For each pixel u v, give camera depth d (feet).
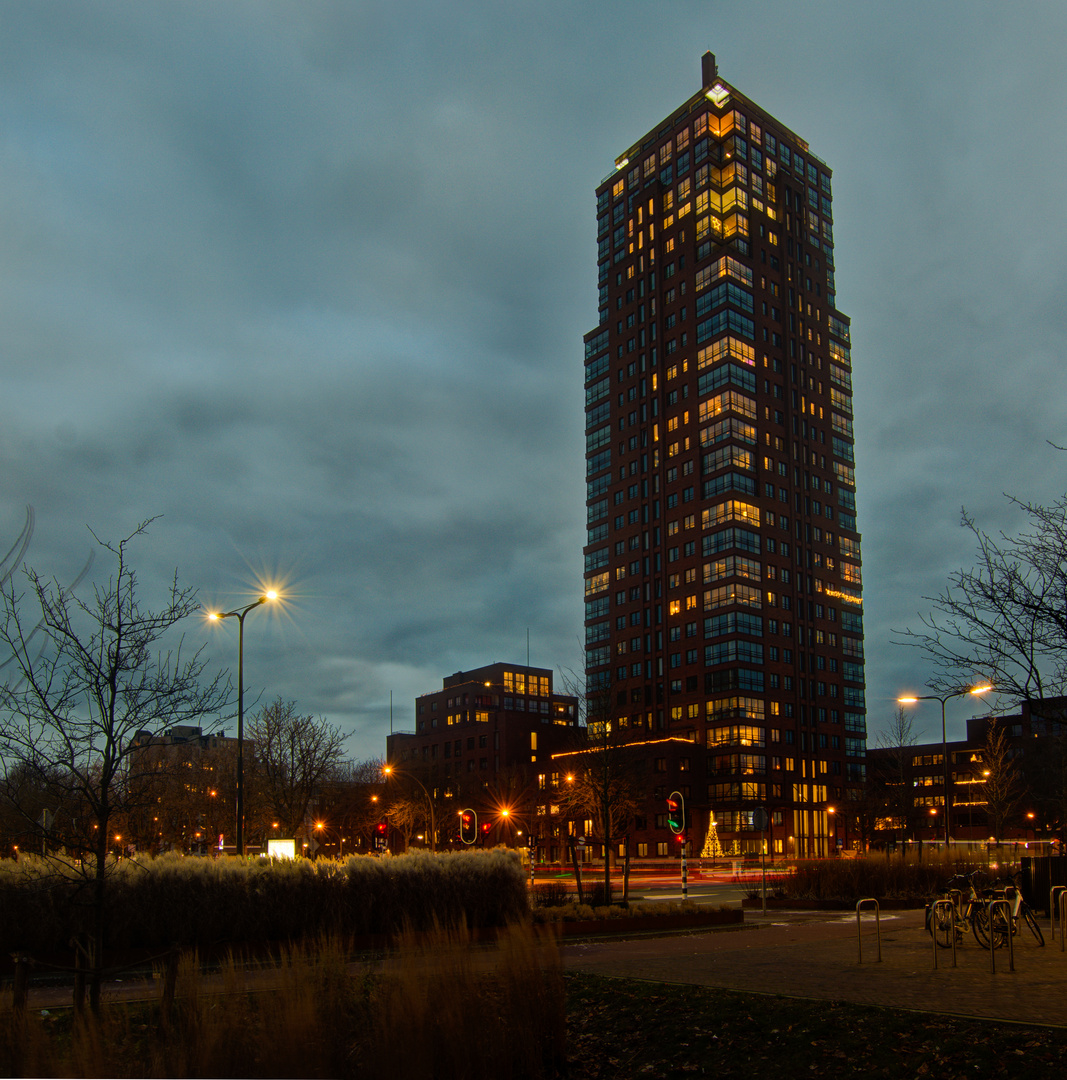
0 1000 29.40
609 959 58.85
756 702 378.32
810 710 399.24
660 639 411.54
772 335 427.74
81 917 57.77
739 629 379.76
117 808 35.53
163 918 60.85
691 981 47.67
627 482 441.27
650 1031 38.58
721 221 431.02
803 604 410.31
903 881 111.55
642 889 159.84
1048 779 186.19
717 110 440.86
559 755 297.74
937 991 42.42
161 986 30.35
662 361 434.30
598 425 463.83
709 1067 34.01
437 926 33.65
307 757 194.49
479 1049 30.96
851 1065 32.14
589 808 211.82
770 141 453.58
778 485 411.13
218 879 63.67
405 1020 29.76
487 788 387.96
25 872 56.95
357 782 349.61
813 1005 39.42
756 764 370.32
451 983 31.58
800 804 382.01
